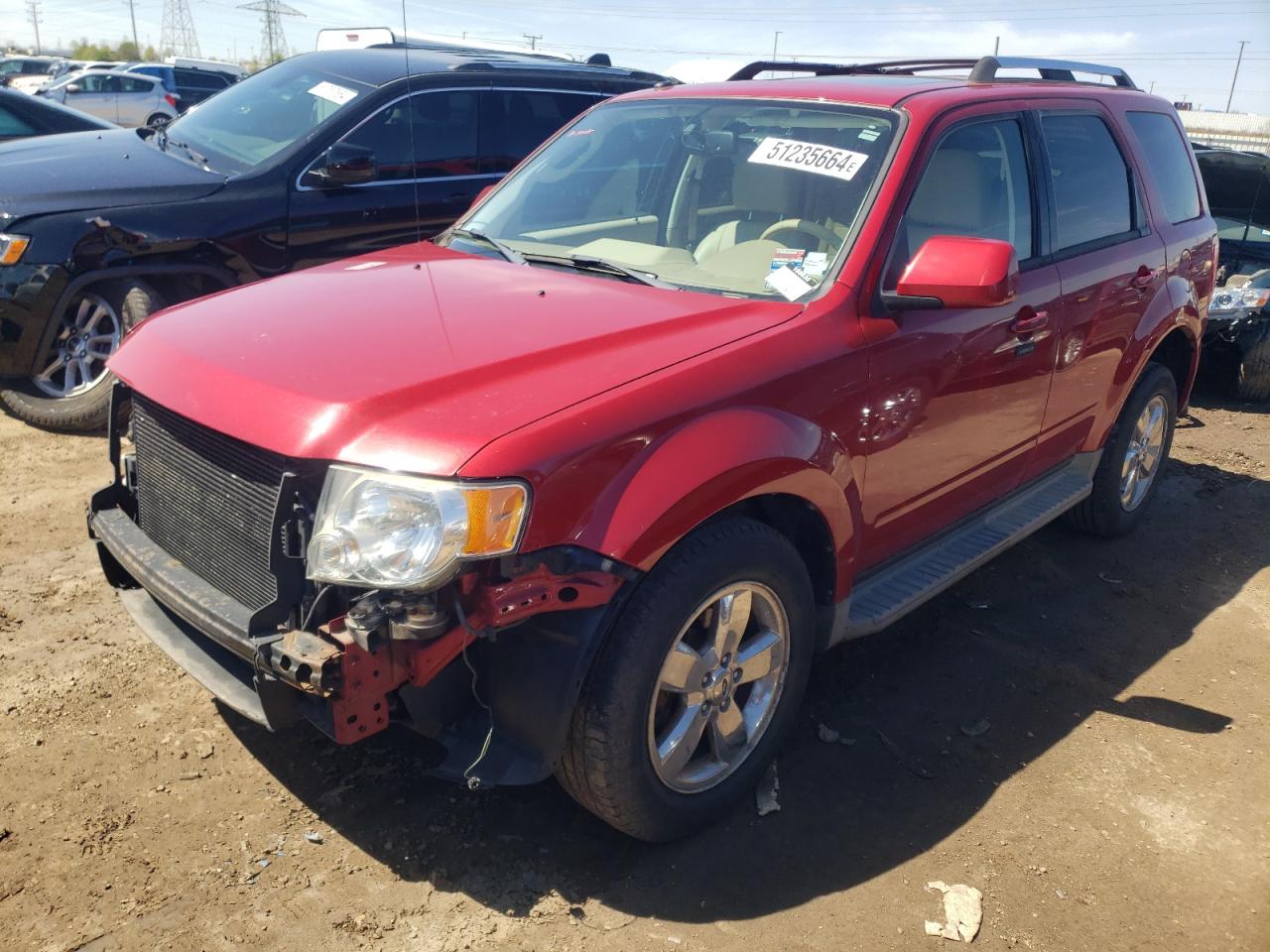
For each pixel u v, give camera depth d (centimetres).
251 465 236
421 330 261
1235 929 256
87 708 311
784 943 241
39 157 570
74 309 536
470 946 235
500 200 387
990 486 375
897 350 296
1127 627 412
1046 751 325
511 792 287
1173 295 454
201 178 545
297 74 629
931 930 248
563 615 230
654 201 353
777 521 283
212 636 241
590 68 694
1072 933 251
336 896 246
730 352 259
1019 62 392
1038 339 362
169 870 251
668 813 259
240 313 285
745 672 274
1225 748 332
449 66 625
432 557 208
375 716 218
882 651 379
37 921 233
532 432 219
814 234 309
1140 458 484
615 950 236
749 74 422
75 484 470
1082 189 405
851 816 288
